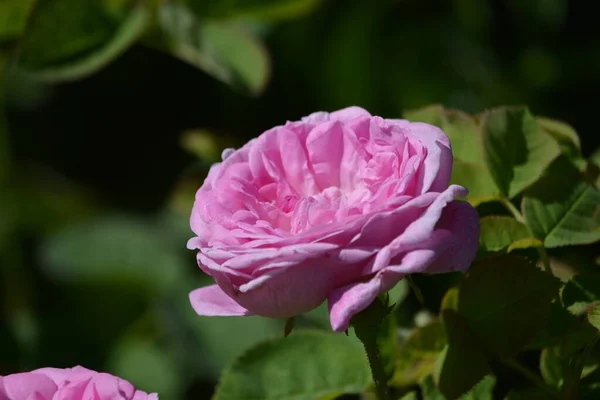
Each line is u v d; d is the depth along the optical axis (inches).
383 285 27.5
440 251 27.5
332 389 31.2
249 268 27.7
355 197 28.5
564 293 30.0
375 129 28.8
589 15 49.1
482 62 48.9
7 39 37.6
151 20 37.3
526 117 31.2
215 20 37.8
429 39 49.1
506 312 29.8
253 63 36.9
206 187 29.1
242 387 31.2
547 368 30.5
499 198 30.9
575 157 31.6
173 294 45.6
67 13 35.9
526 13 48.9
